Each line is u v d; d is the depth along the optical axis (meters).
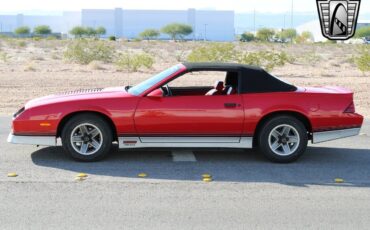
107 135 8.21
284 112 8.32
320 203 6.42
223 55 31.27
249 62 29.17
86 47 35.44
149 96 8.11
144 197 6.56
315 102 8.28
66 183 7.12
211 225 5.60
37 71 26.39
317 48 64.75
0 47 55.00
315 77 25.41
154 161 8.42
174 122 8.09
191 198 6.54
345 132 8.43
